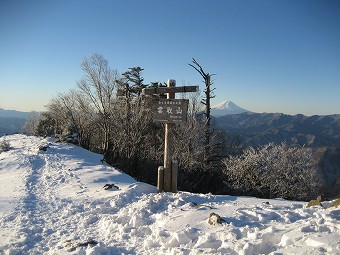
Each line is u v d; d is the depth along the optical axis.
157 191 9.26
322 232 4.28
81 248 5.30
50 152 21.09
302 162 22.55
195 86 8.86
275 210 6.20
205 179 26.38
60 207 8.55
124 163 27.44
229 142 36.62
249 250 4.22
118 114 29.34
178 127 26.20
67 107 31.94
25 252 5.45
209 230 5.39
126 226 6.22
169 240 5.22
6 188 11.26
